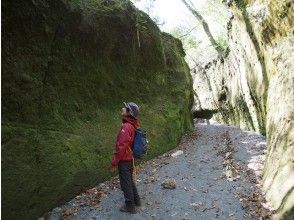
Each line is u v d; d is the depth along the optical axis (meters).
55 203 6.05
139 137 6.00
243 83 16.52
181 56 16.66
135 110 6.02
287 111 7.61
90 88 8.09
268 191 6.51
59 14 6.89
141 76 10.95
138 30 10.66
